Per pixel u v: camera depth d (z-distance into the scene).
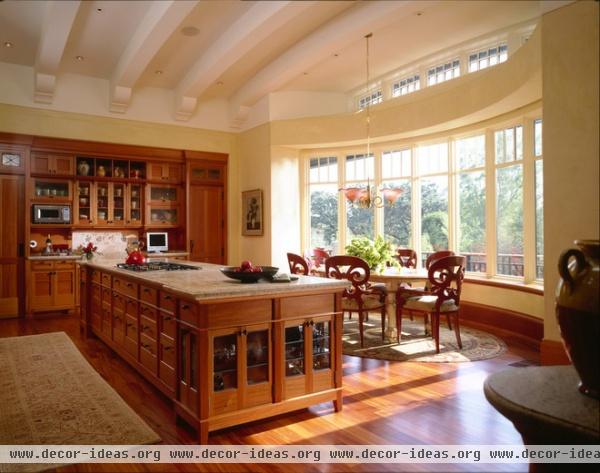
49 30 4.90
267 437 2.60
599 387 1.96
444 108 5.76
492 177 5.72
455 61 5.98
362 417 2.88
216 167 8.08
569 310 1.98
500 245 5.66
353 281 4.62
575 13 3.37
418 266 6.70
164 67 6.68
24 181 6.41
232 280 3.13
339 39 5.11
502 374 2.34
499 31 5.37
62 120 6.68
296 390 2.85
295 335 2.91
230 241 8.13
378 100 7.13
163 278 3.29
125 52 5.98
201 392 2.50
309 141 7.12
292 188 7.54
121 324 4.05
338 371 3.02
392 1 4.45
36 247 6.75
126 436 2.58
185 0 4.32
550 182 3.52
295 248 7.57
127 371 3.86
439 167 6.48
